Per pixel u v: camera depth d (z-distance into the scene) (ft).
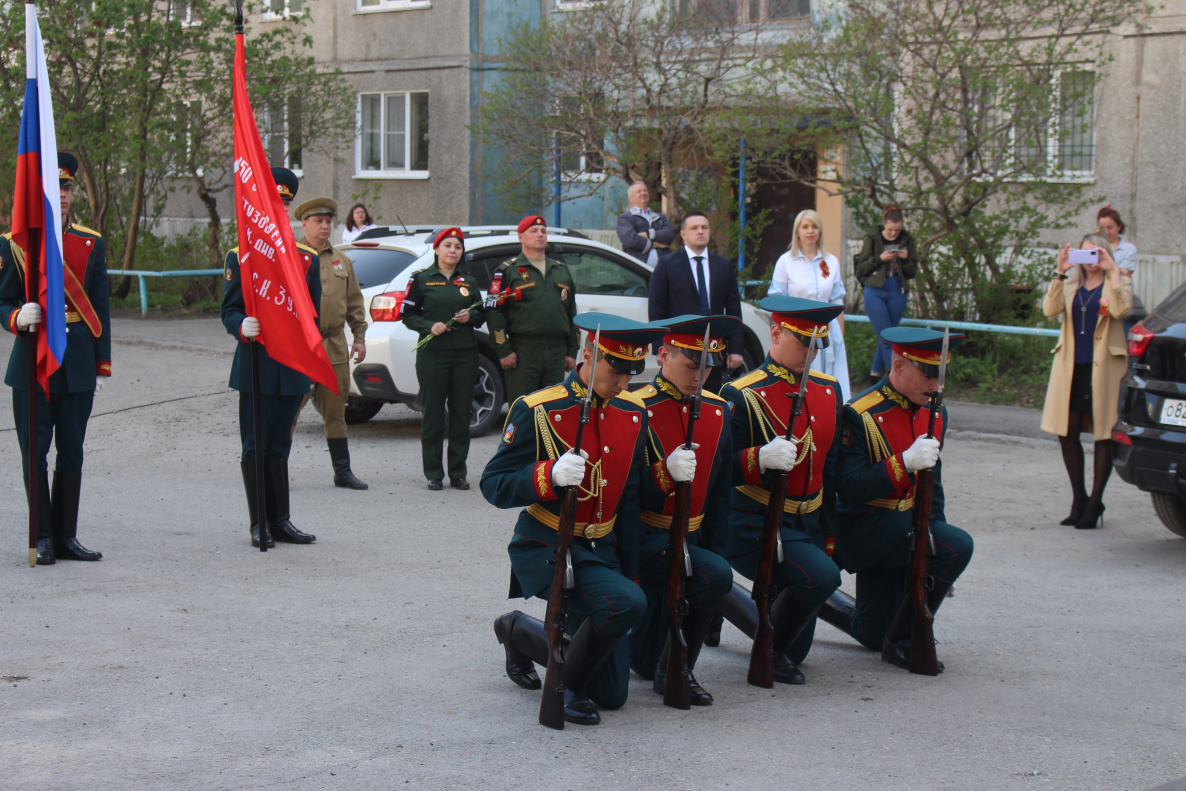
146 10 61.72
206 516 25.53
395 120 76.02
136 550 22.53
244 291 22.80
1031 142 45.47
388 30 75.15
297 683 15.76
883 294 39.22
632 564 15.01
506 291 28.89
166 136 64.13
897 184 46.88
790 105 47.65
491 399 35.65
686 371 15.02
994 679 16.52
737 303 30.09
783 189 64.39
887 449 16.80
